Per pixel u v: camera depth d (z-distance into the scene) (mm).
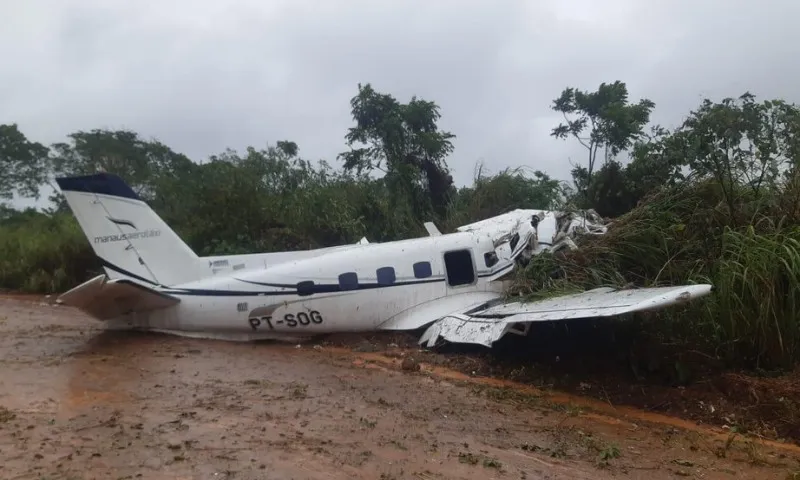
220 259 11117
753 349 8078
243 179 19578
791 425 6500
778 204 10133
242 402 6582
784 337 7930
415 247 11195
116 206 10609
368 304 10852
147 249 10664
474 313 10102
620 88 17406
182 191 21328
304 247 18078
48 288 18156
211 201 19172
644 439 6191
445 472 4844
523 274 11164
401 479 4637
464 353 9961
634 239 10836
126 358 8656
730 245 9266
